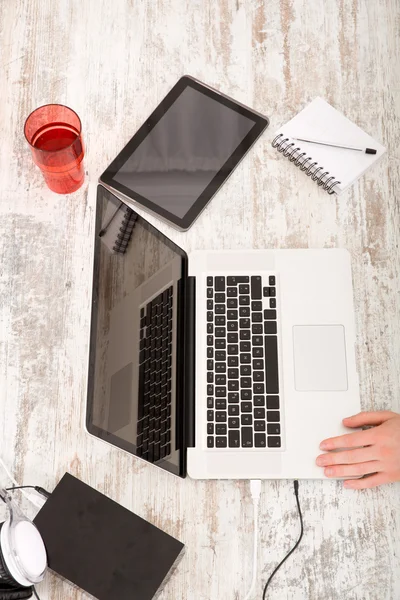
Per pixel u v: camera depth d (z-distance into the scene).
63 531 0.97
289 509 1.00
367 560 0.98
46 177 1.12
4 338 1.09
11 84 1.21
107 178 1.15
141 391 1.04
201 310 1.08
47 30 1.23
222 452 1.01
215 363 1.05
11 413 1.06
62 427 1.05
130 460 1.03
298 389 1.04
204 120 1.19
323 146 1.15
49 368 1.08
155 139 1.18
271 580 0.97
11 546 0.88
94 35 1.22
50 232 1.14
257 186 1.15
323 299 1.08
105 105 1.20
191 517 1.00
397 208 1.13
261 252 1.10
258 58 1.21
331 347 1.05
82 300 1.11
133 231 1.11
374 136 1.16
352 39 1.21
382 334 1.08
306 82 1.20
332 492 1.01
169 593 0.97
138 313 1.08
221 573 0.98
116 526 0.98
